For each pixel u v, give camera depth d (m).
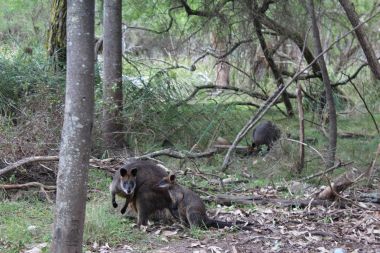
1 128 10.06
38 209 8.17
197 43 15.77
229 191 9.40
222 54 15.79
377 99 16.97
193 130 12.90
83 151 5.09
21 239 6.87
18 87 11.66
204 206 7.58
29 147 9.59
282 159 11.13
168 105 12.92
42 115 10.28
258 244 7.00
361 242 7.12
